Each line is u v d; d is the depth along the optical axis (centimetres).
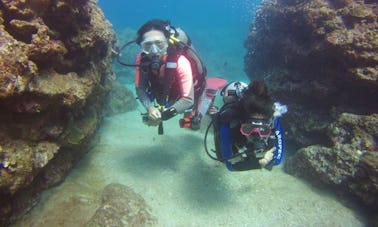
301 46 474
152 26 288
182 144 450
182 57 291
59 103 242
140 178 352
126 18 5216
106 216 255
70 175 325
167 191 337
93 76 315
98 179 335
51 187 288
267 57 658
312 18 439
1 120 204
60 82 241
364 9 410
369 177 310
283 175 392
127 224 260
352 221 308
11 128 209
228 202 329
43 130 241
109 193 292
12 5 206
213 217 305
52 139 254
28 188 249
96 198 296
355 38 379
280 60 576
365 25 403
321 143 423
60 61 258
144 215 281
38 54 214
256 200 334
